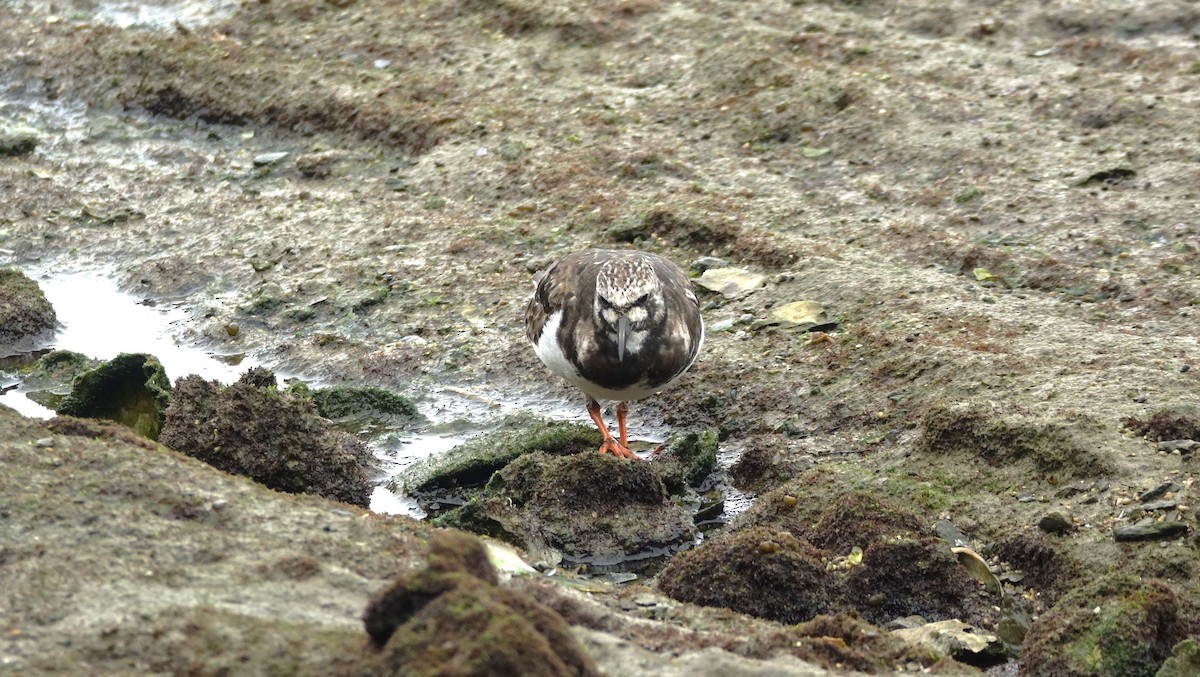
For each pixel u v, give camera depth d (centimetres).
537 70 1956
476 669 604
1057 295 1359
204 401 1138
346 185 1747
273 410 1130
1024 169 1594
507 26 2081
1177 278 1357
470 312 1466
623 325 1127
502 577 855
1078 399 1127
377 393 1327
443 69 1981
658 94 1864
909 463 1111
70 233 1694
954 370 1221
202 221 1695
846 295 1377
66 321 1513
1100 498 1012
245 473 1109
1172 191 1520
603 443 1208
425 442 1280
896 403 1210
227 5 2269
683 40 1984
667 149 1711
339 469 1141
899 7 2048
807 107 1758
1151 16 1947
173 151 1873
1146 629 854
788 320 1359
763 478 1173
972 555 983
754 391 1278
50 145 1909
